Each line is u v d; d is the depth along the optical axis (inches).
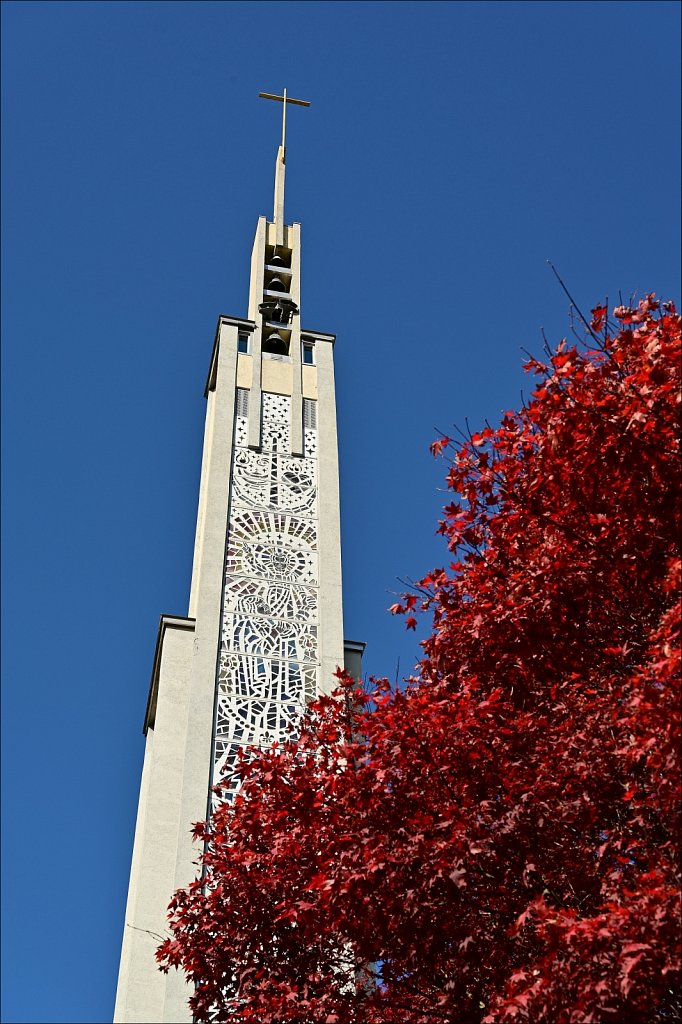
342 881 390.9
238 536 684.7
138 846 580.4
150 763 597.9
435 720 395.9
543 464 430.6
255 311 836.6
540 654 436.8
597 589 429.7
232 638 632.4
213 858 457.1
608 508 424.8
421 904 378.6
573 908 375.6
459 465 459.8
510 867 390.3
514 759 402.0
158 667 640.4
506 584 450.0
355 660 651.5
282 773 458.3
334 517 711.7
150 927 518.6
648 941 316.8
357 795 411.8
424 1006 398.6
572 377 415.2
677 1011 354.6
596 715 384.8
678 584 381.4
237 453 730.8
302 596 666.8
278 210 921.5
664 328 437.1
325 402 791.7
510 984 344.8
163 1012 489.7
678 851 358.3
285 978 426.6
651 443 405.4
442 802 393.7
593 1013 315.6
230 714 598.9
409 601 473.4
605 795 382.0
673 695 350.3
